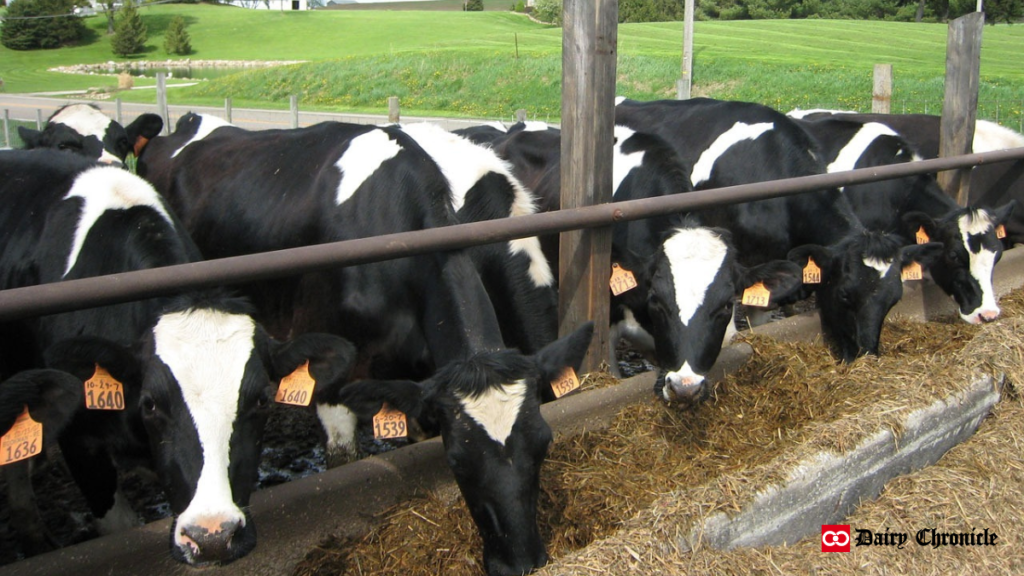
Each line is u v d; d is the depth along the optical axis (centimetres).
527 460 311
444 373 319
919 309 665
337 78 3219
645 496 372
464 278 376
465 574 329
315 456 484
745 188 457
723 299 431
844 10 5381
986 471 428
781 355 493
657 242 516
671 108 658
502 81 2936
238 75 3503
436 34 5462
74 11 6625
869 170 534
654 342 480
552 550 344
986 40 3756
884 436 413
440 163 463
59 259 382
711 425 440
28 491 383
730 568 333
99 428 359
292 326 452
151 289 271
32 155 438
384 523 349
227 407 292
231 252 507
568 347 335
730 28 4284
